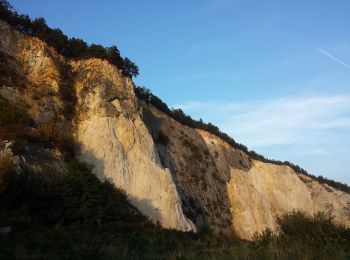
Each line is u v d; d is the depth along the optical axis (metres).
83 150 36.25
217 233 47.91
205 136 63.16
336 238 23.28
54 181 29.52
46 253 17.23
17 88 35.75
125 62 45.81
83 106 39.00
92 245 19.56
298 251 19.58
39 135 33.19
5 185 25.25
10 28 39.12
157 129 52.66
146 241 23.92
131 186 36.53
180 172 50.19
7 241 18.78
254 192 60.81
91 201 29.94
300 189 71.25
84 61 42.50
